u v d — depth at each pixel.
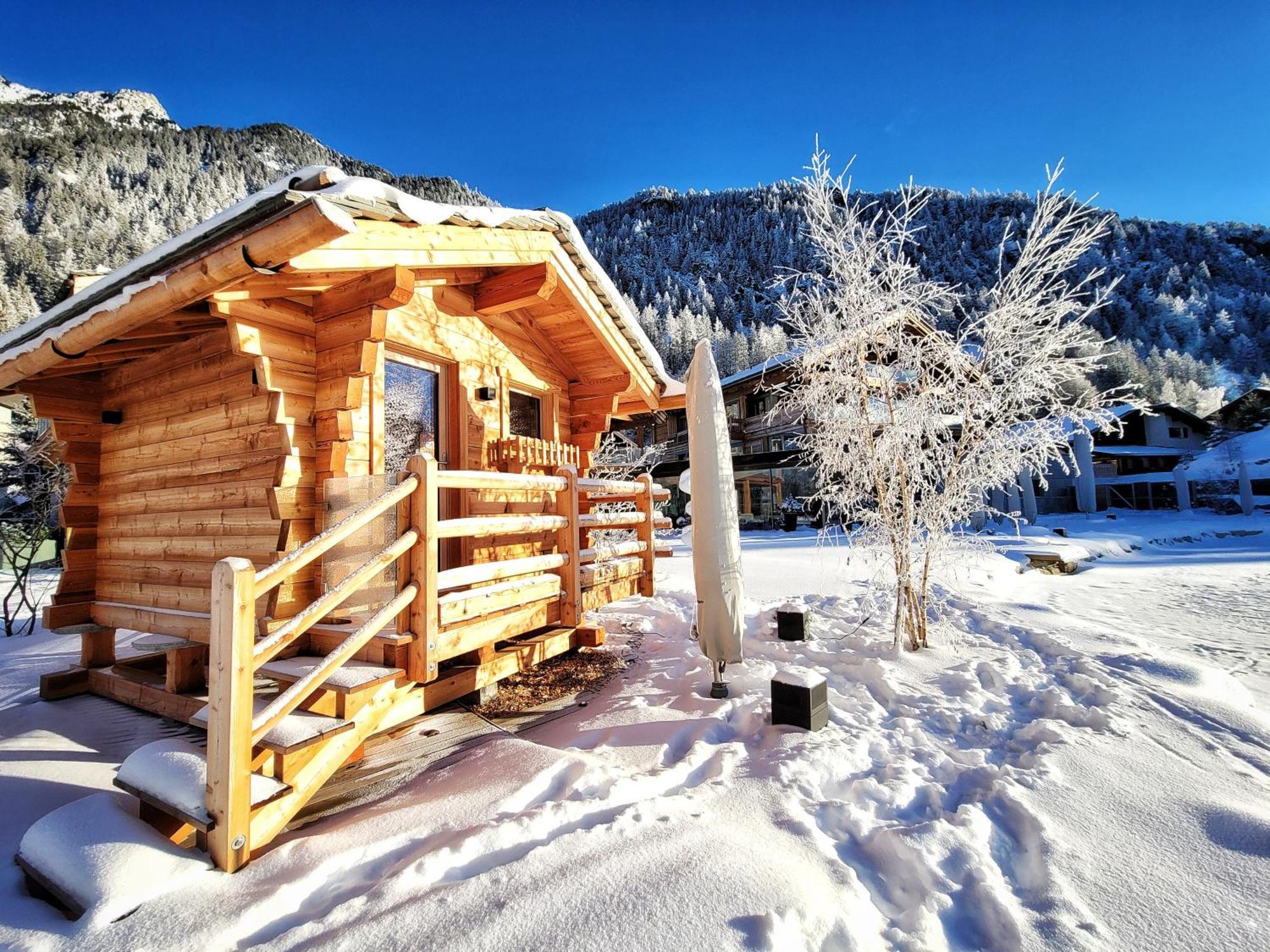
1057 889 2.03
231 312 3.40
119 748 3.55
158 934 1.76
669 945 1.65
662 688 4.35
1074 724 3.63
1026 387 4.97
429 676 3.13
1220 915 1.90
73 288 4.86
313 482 3.84
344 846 2.28
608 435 10.27
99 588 5.04
